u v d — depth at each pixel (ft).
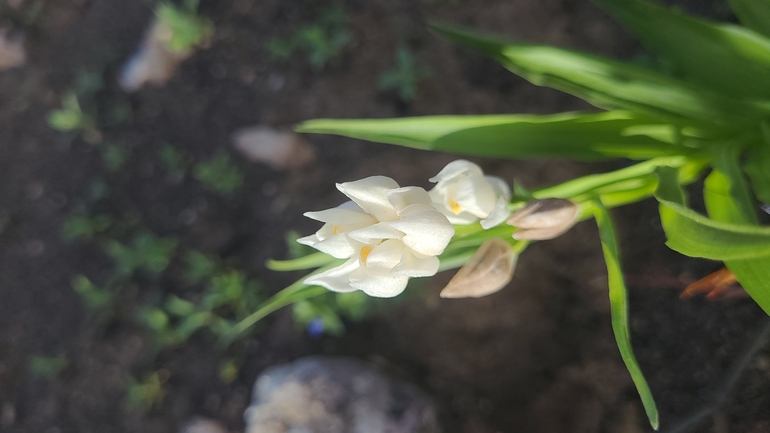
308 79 1.83
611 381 1.31
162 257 1.91
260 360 1.73
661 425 1.19
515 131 0.85
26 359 2.01
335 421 1.45
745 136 0.79
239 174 1.89
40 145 2.20
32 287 2.08
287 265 0.87
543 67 0.85
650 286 1.26
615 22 1.41
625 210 1.33
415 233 0.63
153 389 1.81
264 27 1.92
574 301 1.40
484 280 0.70
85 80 2.15
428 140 0.87
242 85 1.93
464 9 1.61
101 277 2.00
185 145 1.99
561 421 1.36
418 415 1.43
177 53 2.03
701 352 1.15
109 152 2.07
